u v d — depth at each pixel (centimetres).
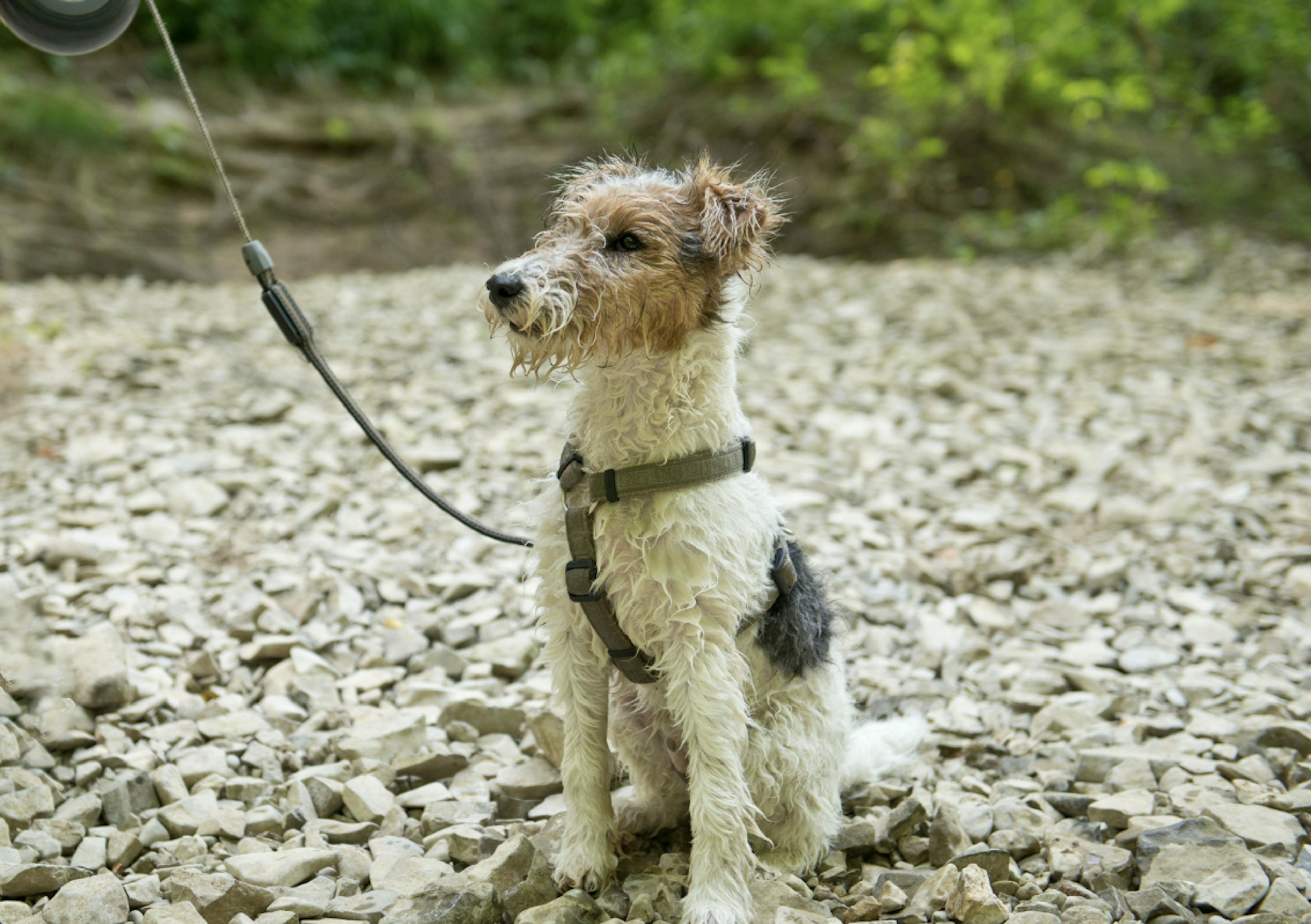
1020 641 461
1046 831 316
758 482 285
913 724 366
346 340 871
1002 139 1402
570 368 262
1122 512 575
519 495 595
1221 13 1688
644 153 347
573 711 288
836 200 1359
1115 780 344
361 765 349
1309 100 1562
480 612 470
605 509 267
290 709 388
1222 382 774
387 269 1289
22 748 337
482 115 1531
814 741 293
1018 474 641
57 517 534
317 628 448
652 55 1578
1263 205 1406
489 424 702
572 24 1739
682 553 262
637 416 265
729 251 260
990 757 370
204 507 556
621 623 274
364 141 1431
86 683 368
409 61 1647
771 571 284
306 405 716
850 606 479
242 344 848
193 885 271
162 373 752
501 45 1739
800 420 723
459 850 306
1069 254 1231
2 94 1276
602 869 286
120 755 344
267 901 273
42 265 1130
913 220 1335
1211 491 596
